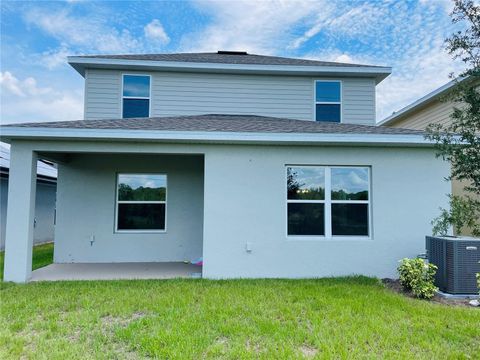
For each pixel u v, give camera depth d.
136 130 6.17
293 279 6.44
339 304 4.82
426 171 6.87
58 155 7.89
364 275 6.66
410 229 6.78
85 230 8.48
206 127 6.66
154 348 3.38
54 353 3.31
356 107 10.36
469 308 4.88
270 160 6.78
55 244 8.37
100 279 6.46
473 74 3.68
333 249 6.71
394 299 5.10
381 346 3.53
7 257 6.11
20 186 6.24
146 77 9.99
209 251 6.55
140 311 4.54
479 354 3.39
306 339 3.68
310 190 6.87
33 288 5.65
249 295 5.24
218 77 10.21
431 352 3.40
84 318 4.22
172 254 8.67
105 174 8.62
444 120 10.92
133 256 8.57
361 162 6.87
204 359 3.20
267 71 10.08
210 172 6.67
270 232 6.67
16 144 6.28
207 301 4.93
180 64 9.76
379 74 10.30
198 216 8.80
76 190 8.52
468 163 3.75
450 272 5.52
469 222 3.93
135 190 8.76
